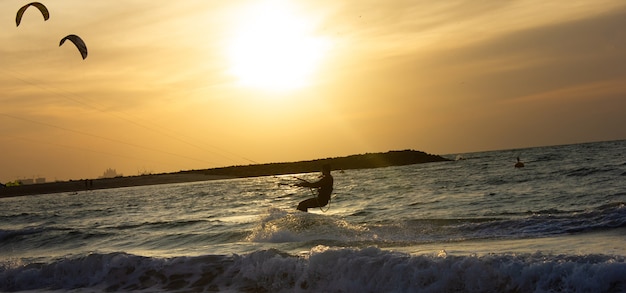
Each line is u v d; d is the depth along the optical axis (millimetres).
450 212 20984
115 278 11758
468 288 9016
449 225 15539
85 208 49062
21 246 19359
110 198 71938
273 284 10414
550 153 106812
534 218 15281
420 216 20312
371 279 9641
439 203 25391
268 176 145500
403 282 9398
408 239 14266
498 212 19641
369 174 84875
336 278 9945
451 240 13805
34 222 33562
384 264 9680
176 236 18016
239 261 11312
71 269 12242
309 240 14898
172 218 28359
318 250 10641
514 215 18000
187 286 10922
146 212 36250
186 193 68500
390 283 9477
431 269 9312
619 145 123688
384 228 15570
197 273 11305
